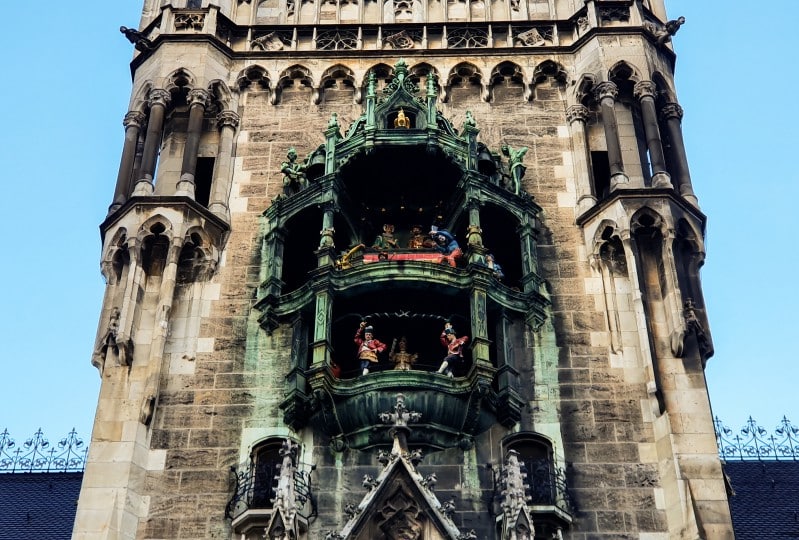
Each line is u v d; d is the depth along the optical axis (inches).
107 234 1453.0
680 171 1510.8
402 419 1249.4
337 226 1476.4
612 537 1237.1
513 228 1469.0
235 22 1683.1
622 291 1408.7
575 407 1325.0
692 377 1320.1
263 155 1545.3
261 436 1306.6
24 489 1681.8
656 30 1649.9
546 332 1382.9
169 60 1583.4
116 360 1341.0
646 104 1535.4
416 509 1204.5
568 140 1553.9
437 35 1652.3
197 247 1440.7
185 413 1321.4
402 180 1510.8
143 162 1492.4
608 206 1446.9
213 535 1242.0
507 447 1302.9
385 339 1412.4
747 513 1573.6
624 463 1282.0
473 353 1326.3
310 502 1254.3
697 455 1267.2
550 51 1624.0
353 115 1585.9
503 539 1203.2
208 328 1387.8
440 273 1374.3
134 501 1254.9
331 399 1302.9
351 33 1653.5
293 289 1451.8
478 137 1557.6
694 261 1423.5
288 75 1611.7
